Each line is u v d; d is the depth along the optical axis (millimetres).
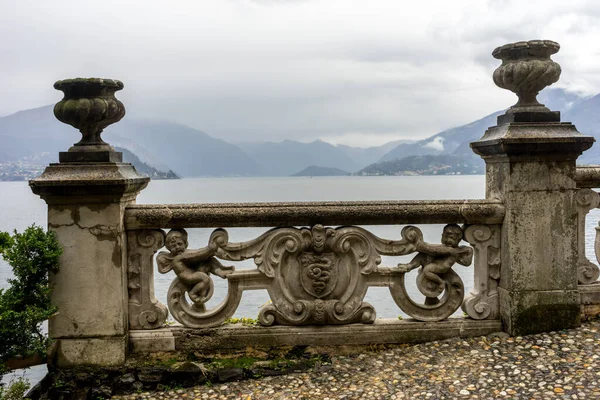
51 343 4246
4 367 3877
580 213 4969
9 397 3762
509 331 4645
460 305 4801
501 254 4738
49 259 4125
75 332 4359
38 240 4117
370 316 4660
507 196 4617
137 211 4410
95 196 4281
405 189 83000
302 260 4605
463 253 4695
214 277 12430
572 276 4672
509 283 4637
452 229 4699
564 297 4660
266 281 4609
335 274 4645
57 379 4305
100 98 4316
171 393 4223
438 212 4602
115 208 4320
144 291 4531
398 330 4691
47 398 4281
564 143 4508
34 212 26953
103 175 4230
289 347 4613
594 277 4961
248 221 4492
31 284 4105
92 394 4305
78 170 4262
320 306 4578
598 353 4215
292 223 4547
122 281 4383
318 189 110812
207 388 4250
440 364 4289
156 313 4547
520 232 4602
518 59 4656
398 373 4203
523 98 4730
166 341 4535
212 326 4586
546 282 4645
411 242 4645
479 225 4734
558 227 4637
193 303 4574
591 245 11258
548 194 4613
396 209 4570
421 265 4809
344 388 4043
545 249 4633
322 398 3916
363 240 4617
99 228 4328
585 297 4895
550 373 3984
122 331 4387
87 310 4355
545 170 4605
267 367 4402
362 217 4543
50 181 4168
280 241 4559
